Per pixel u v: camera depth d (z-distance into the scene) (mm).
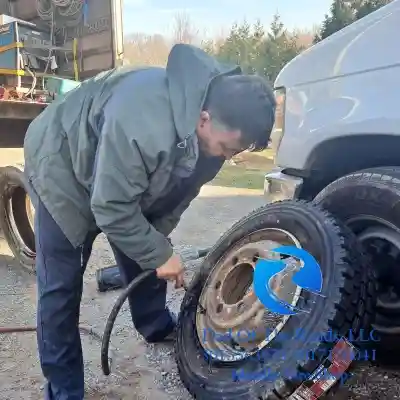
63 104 1871
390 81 1907
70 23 5594
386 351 2045
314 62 2248
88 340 2697
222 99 1541
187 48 1608
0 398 2193
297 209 2010
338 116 2117
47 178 1833
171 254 1821
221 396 1791
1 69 5035
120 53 5238
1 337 2723
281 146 2445
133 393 2240
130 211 1661
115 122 1576
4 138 3949
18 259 3664
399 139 2033
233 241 2225
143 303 2520
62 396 2031
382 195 1873
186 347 2160
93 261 3947
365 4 15648
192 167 1670
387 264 1948
